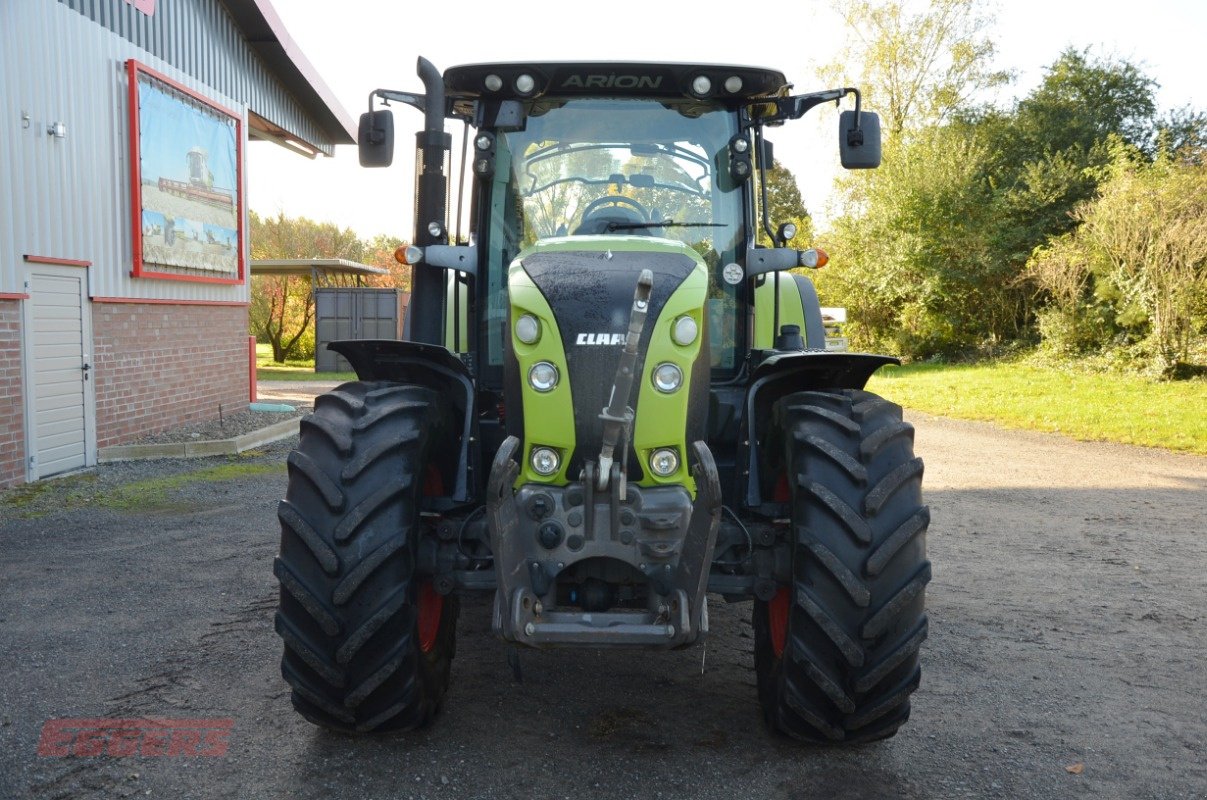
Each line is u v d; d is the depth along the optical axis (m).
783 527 3.37
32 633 4.55
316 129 16.30
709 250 4.15
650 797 3.04
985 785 3.16
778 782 3.16
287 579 3.07
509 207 4.11
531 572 3.03
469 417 3.46
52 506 7.63
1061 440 11.91
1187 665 4.33
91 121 9.65
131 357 10.53
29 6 8.66
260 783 3.09
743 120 4.18
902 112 31.06
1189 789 3.16
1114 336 19.72
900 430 3.23
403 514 3.11
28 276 8.66
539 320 3.12
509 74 4.00
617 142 4.14
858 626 3.04
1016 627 4.86
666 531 3.01
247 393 13.92
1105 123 30.27
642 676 4.09
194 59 11.87
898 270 25.05
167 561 5.92
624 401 2.90
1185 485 8.95
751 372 3.88
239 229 13.28
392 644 3.11
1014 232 24.30
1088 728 3.63
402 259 3.99
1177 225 16.78
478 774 3.17
